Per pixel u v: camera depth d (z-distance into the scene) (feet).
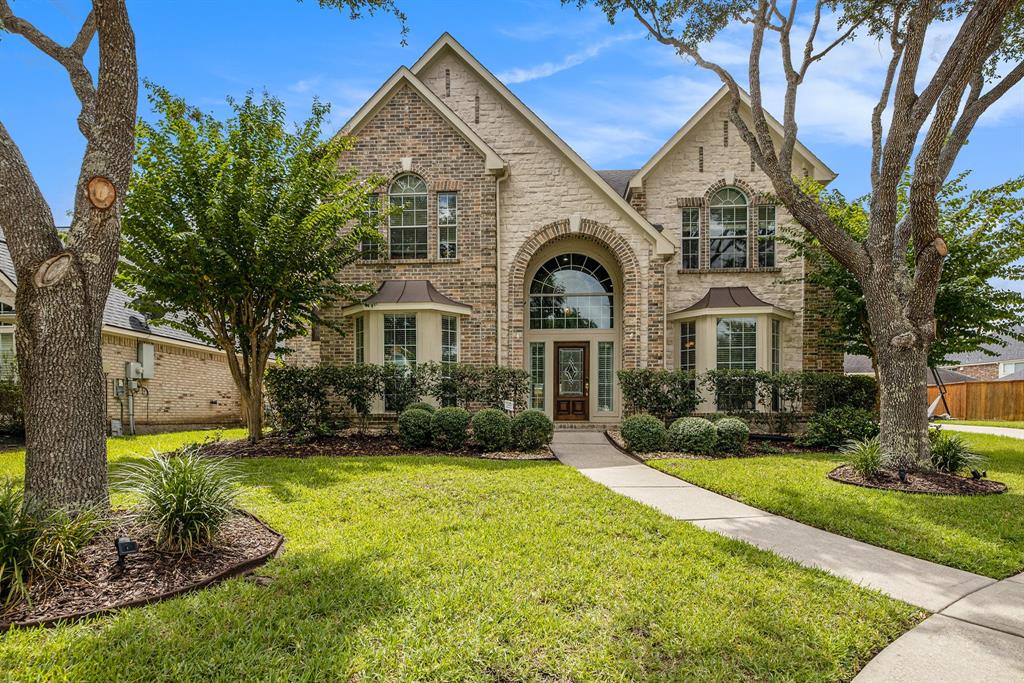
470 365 39.52
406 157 46.03
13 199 14.40
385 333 43.34
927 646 10.73
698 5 32.50
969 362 127.03
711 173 49.01
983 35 23.02
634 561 14.61
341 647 10.07
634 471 28.35
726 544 16.21
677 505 21.47
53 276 14.39
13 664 9.40
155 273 31.76
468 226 45.55
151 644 10.09
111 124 15.52
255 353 35.83
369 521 17.98
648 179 49.60
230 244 32.12
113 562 13.12
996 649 10.63
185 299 32.53
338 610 11.55
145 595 12.07
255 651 10.00
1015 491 24.04
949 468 27.35
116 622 10.85
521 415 33.65
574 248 49.42
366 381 37.68
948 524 18.92
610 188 45.11
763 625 11.19
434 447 33.91
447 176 45.78
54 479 14.35
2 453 32.78
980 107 26.73
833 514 19.79
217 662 9.67
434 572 13.67
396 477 24.72
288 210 33.50
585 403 49.16
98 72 15.53
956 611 12.34
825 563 15.24
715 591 12.79
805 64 30.71
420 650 10.00
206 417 62.59
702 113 48.52
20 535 11.98
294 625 10.88
